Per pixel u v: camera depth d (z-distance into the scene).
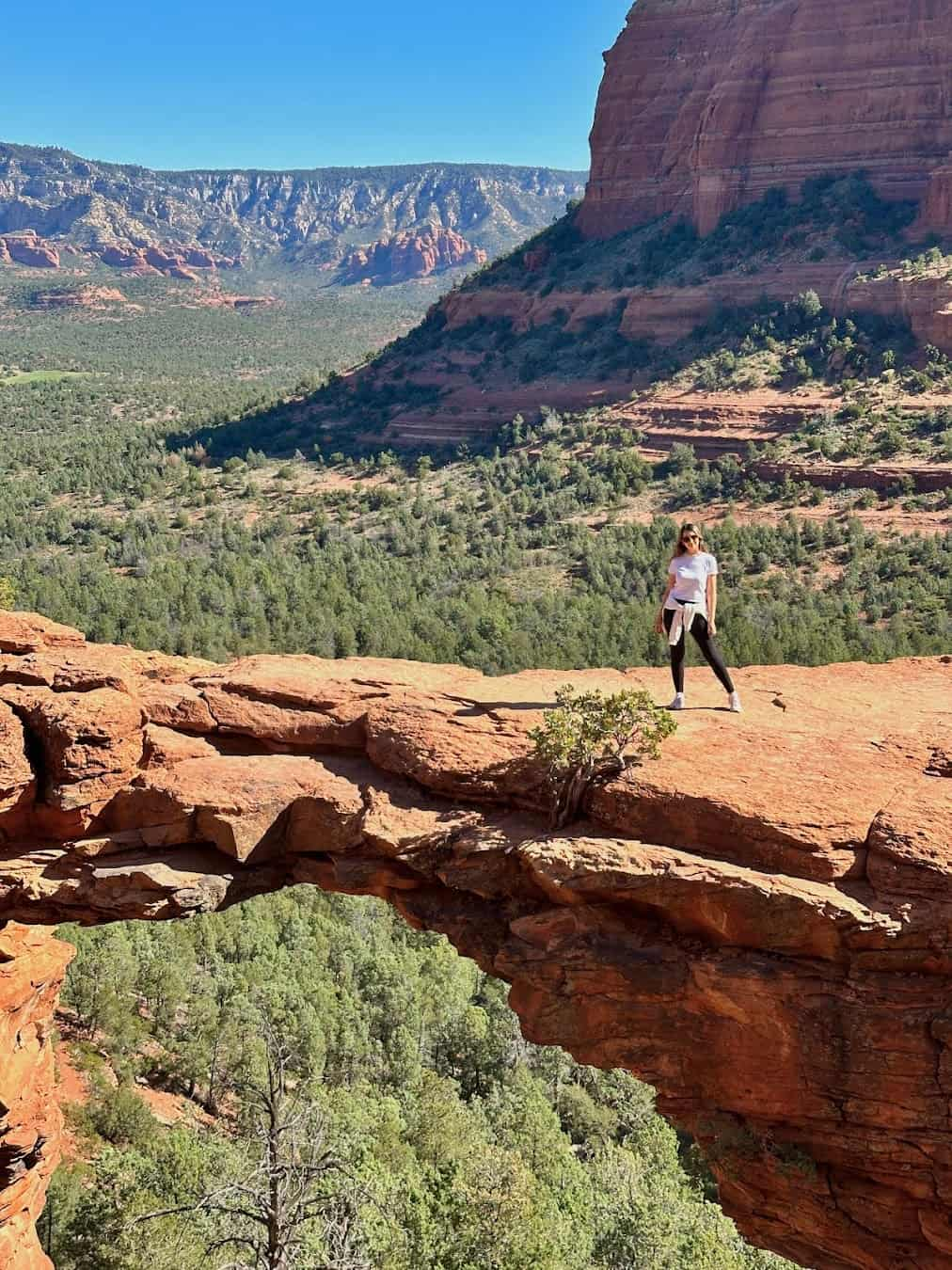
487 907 14.62
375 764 16.03
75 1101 38.81
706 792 13.16
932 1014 11.70
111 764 15.88
